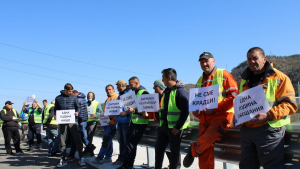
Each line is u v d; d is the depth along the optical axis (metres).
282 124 2.83
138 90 5.45
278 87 2.82
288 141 3.11
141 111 4.88
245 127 3.05
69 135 8.64
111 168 5.52
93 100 7.90
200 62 3.70
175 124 4.12
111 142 6.22
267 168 2.85
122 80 5.79
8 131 8.77
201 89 3.55
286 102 2.75
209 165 3.54
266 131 2.84
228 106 3.37
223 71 3.58
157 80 5.09
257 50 2.92
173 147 4.15
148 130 5.74
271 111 2.73
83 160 6.36
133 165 5.84
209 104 3.42
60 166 6.23
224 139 3.91
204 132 3.62
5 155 8.60
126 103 5.33
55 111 6.51
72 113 6.23
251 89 2.90
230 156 3.81
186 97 4.08
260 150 2.86
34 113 9.73
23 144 11.67
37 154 8.60
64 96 6.41
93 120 7.52
